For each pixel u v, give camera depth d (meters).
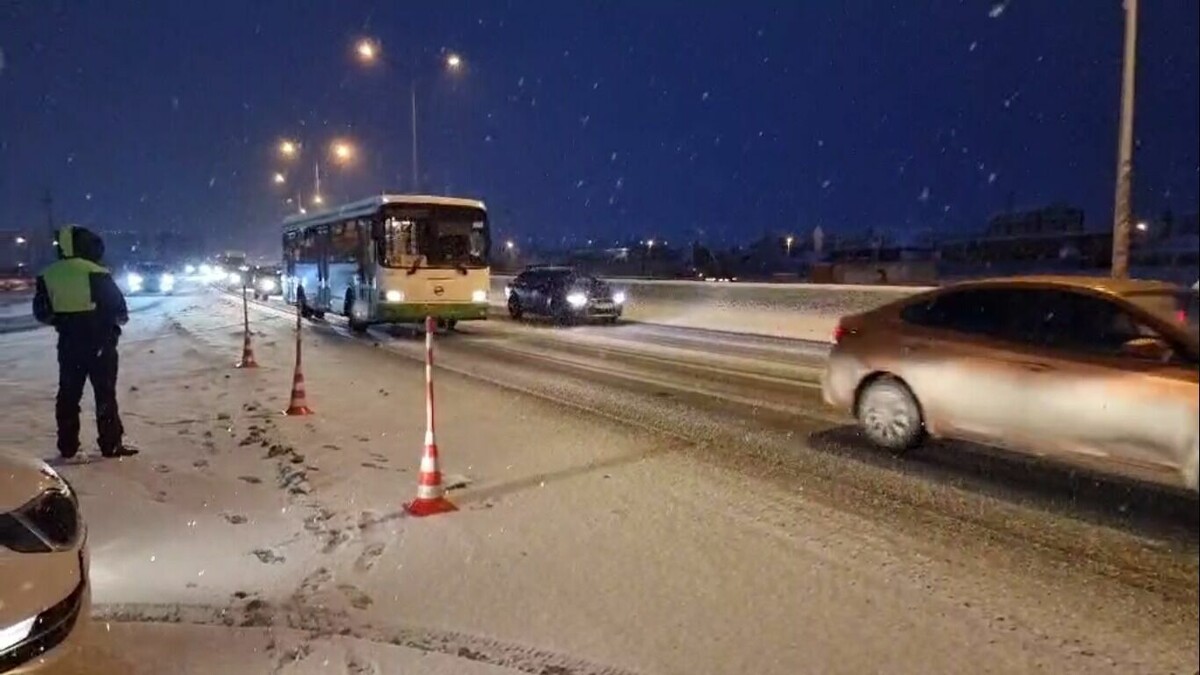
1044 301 7.52
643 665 4.38
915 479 7.67
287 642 4.68
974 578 5.42
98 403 8.59
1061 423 7.10
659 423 10.40
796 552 5.88
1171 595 5.15
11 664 3.85
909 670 4.28
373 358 17.75
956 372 7.93
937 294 8.42
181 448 9.04
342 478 7.84
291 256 33.50
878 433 8.73
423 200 22.70
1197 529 6.31
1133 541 6.07
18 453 4.77
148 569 5.68
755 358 17.58
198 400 12.12
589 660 4.43
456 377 14.73
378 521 6.61
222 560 5.84
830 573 5.51
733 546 6.00
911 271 38.53
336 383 13.90
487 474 7.95
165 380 14.20
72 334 8.39
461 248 23.02
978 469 7.99
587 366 16.33
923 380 8.23
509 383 13.97
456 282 22.92
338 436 9.64
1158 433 6.50
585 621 4.87
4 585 3.87
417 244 22.56
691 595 5.19
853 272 38.59
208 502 7.09
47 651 4.00
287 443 9.26
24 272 76.88
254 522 6.61
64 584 4.10
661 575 5.50
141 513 6.80
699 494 7.25
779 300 24.48
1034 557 5.78
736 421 10.48
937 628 4.73
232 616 5.00
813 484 7.54
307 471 8.05
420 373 15.24
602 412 11.18
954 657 4.41
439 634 4.75
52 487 4.39
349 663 4.45
